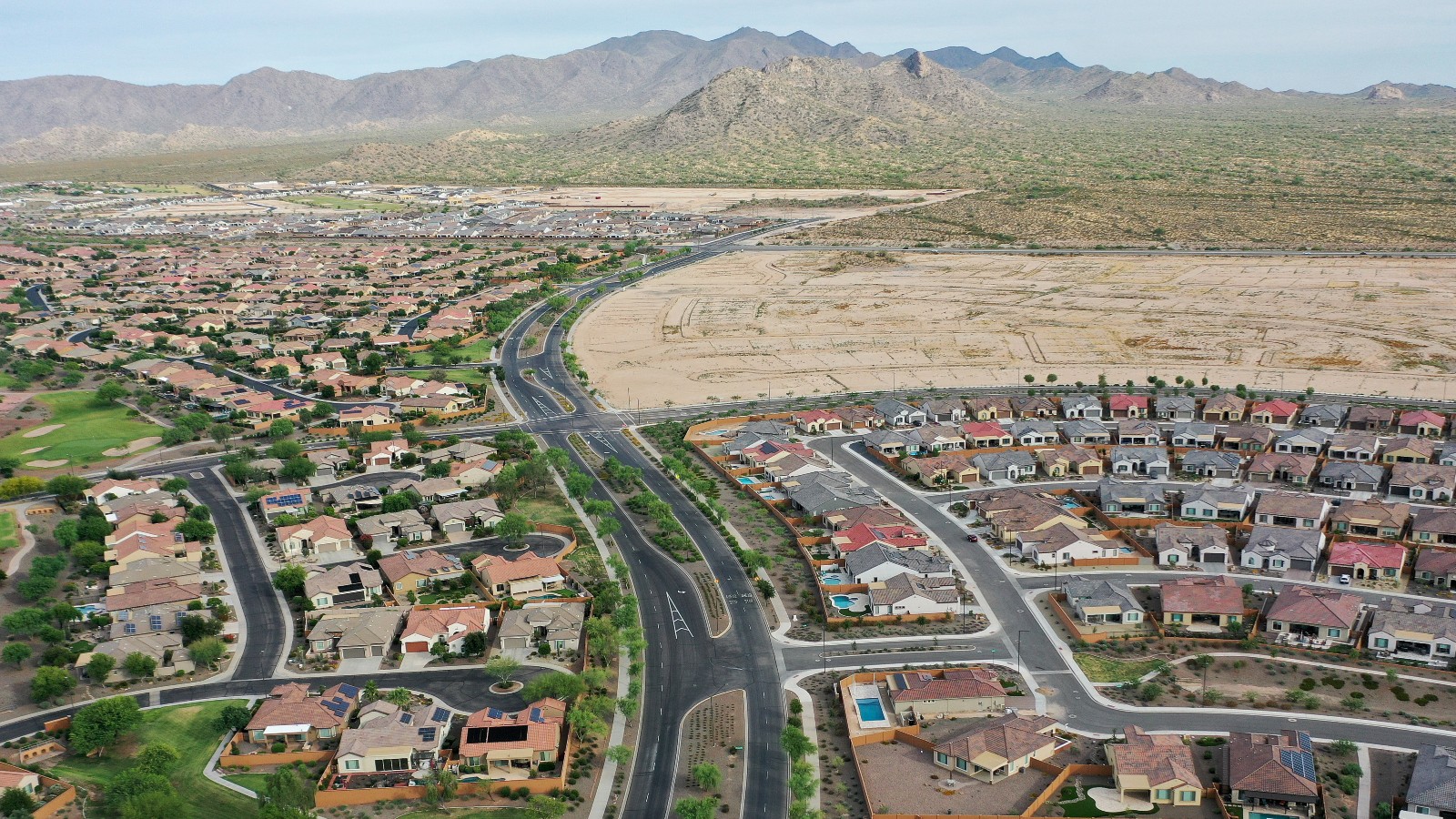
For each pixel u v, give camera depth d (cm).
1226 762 13150
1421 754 13062
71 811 12838
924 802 12850
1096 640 16462
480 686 15600
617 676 15838
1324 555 19125
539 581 18375
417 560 18975
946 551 19688
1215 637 16388
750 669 15962
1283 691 14938
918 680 15025
